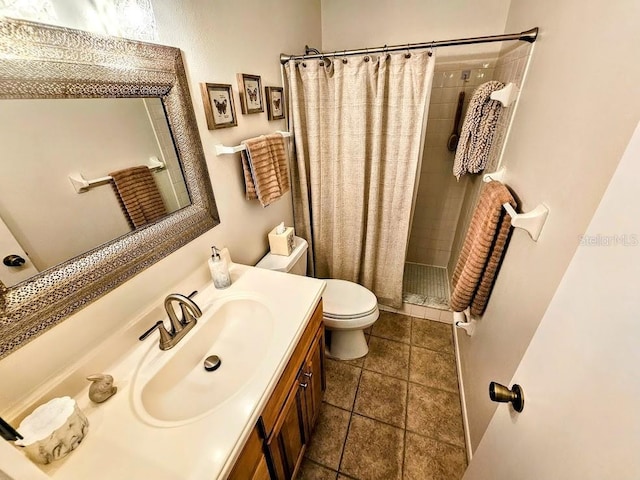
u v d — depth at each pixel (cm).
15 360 61
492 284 121
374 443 139
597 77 65
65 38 61
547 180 85
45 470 58
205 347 98
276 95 157
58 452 59
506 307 104
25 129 58
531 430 54
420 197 245
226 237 131
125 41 74
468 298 126
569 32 83
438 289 234
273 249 164
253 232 154
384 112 163
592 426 38
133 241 84
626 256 36
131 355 85
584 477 38
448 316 210
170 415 77
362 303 169
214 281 114
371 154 175
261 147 135
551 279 74
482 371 124
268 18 143
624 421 33
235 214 136
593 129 64
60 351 69
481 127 150
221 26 112
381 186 183
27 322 60
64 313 67
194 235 107
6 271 58
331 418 150
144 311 91
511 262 105
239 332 106
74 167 68
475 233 126
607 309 38
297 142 175
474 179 199
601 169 59
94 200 74
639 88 49
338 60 152
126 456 61
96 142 72
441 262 265
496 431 73
